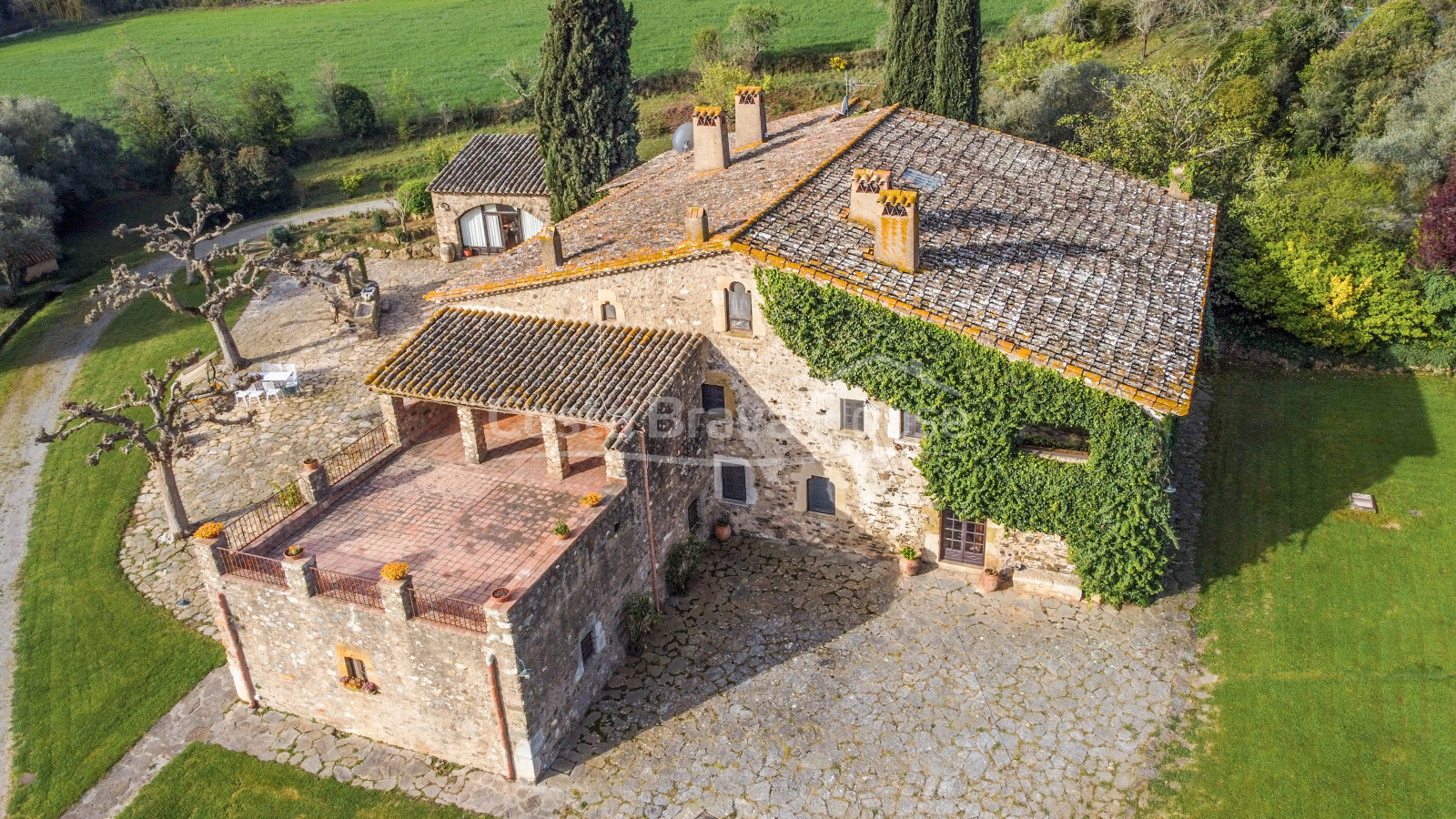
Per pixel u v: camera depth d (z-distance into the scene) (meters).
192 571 28.28
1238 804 20.03
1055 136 50.22
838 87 64.12
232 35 87.62
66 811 21.20
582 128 41.75
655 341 26.08
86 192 62.53
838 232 25.67
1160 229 29.61
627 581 24.20
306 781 21.48
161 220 61.75
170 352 42.03
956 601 25.64
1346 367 35.69
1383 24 49.03
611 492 23.38
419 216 55.53
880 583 26.38
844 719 22.36
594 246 27.94
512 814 20.52
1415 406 32.94
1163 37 63.34
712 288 25.34
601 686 23.48
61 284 51.97
